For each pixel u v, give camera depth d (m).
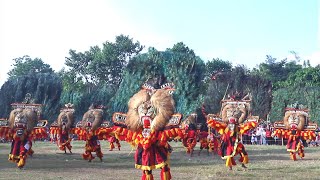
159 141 9.11
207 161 17.81
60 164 16.09
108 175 12.49
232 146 13.76
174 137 9.20
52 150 24.83
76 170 13.95
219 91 37.44
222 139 13.97
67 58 70.69
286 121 18.94
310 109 43.69
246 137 37.00
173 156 21.09
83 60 70.88
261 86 38.41
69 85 54.22
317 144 35.69
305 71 56.94
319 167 14.94
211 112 36.94
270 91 38.78
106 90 54.34
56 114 49.91
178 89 43.03
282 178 11.80
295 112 18.84
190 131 21.25
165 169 9.27
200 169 14.34
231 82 38.06
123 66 68.81
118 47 68.50
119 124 9.52
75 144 33.47
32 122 14.36
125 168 14.73
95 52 71.44
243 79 38.31
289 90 45.78
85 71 69.12
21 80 49.97
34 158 18.92
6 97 49.16
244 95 14.72
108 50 67.94
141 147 9.23
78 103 51.97
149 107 9.20
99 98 53.12
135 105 9.34
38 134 14.89
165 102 9.20
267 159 18.73
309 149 28.36
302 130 18.70
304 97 44.44
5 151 23.86
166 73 44.34
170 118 9.18
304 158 19.62
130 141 9.50
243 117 13.81
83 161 17.61
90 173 13.05
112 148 26.02
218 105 36.94
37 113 14.69
